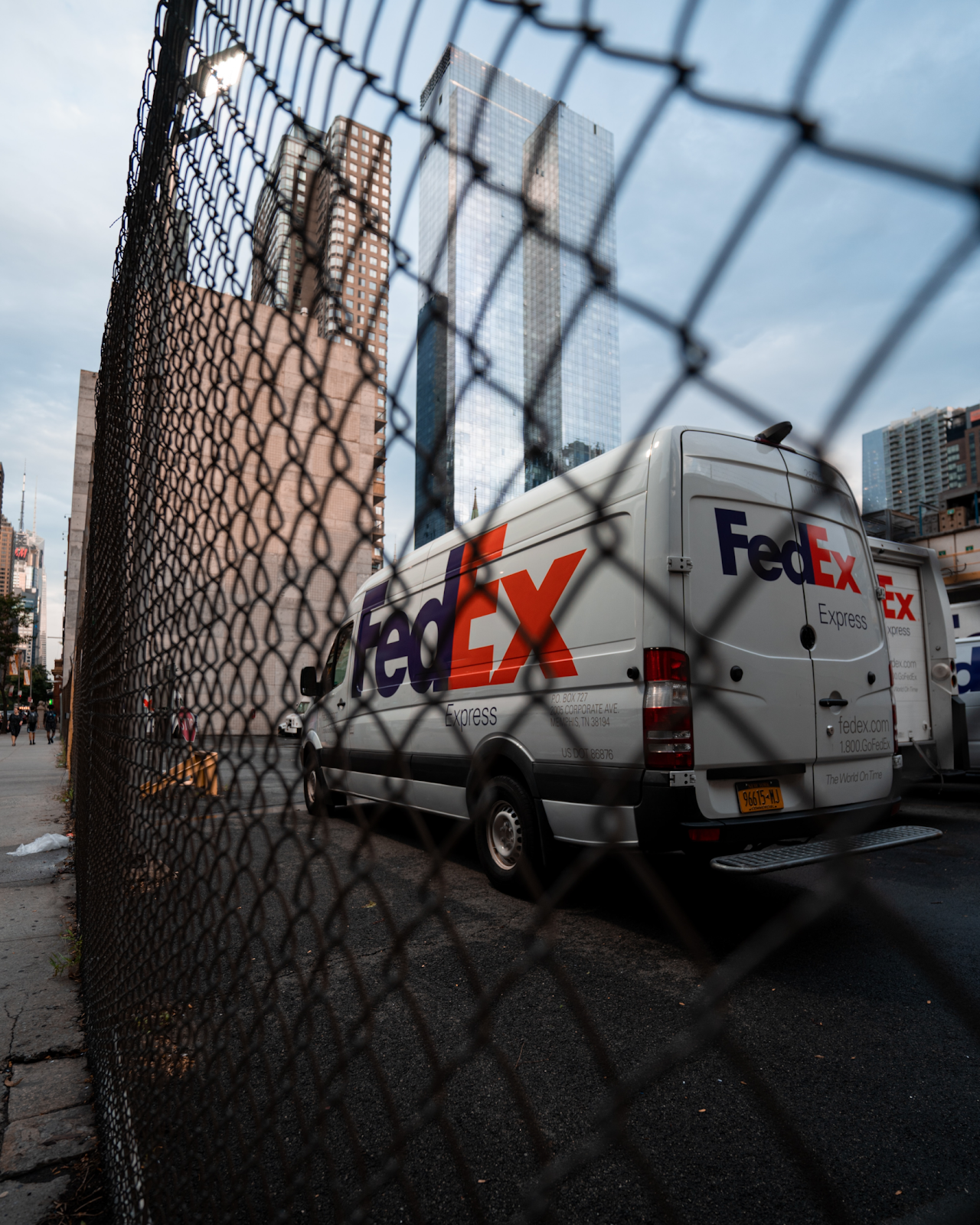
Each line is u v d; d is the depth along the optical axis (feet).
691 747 10.16
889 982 9.27
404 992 2.02
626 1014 8.44
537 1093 6.86
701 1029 1.36
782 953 10.30
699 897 12.91
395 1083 7.04
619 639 11.07
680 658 10.28
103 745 7.71
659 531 10.73
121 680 6.36
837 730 11.66
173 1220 3.83
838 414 0.84
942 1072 7.13
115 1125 5.42
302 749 2.62
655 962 10.00
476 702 14.16
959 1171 5.65
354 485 2.18
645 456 11.27
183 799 4.01
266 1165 5.62
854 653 12.28
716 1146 6.04
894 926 1.19
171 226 4.83
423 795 16.01
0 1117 6.38
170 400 4.66
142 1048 4.77
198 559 3.71
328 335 2.30
